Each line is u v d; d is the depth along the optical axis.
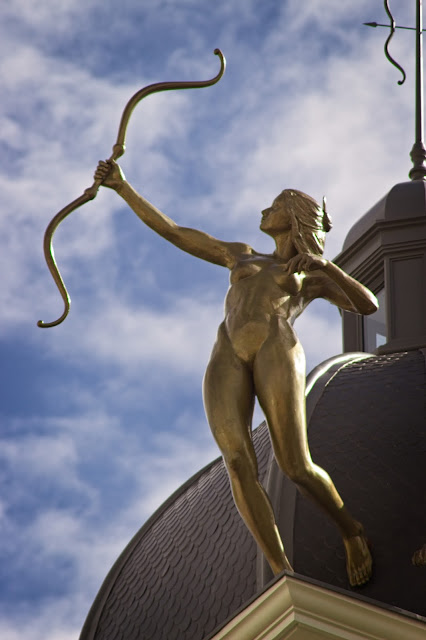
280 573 17.19
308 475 17.56
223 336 17.59
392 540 20.70
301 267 17.19
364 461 22.25
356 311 17.47
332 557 20.86
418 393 23.59
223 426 17.23
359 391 23.89
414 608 19.81
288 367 17.22
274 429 17.20
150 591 23.80
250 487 17.30
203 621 22.09
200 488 25.08
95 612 24.66
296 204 18.03
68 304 17.20
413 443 22.44
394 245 28.41
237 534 22.77
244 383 17.34
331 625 17.11
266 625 17.20
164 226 18.31
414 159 30.23
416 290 28.00
